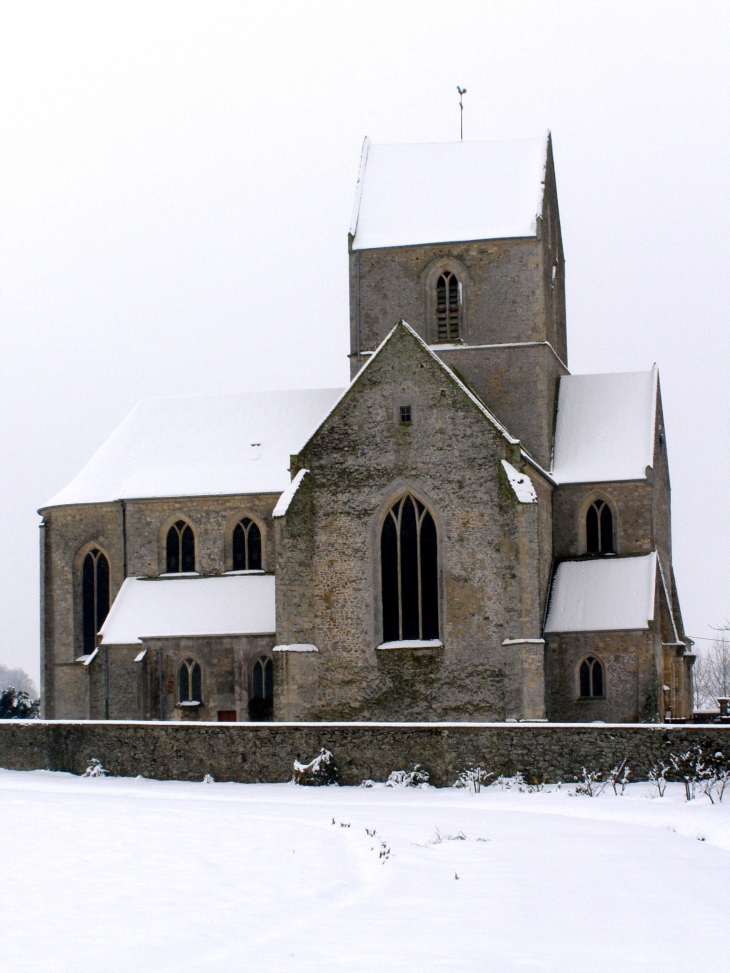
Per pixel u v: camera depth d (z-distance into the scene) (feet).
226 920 87.45
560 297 272.51
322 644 211.41
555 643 221.87
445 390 212.02
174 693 235.81
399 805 151.94
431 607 209.77
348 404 215.51
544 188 252.42
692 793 153.28
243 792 167.12
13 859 110.73
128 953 77.82
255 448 258.98
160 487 253.65
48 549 260.42
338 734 175.11
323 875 103.65
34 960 75.87
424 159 262.67
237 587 243.60
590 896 96.43
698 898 95.91
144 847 117.19
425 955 77.92
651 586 224.33
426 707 206.08
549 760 166.40
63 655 256.32
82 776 186.60
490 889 98.78
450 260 247.50
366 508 212.64
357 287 250.98
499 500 206.90
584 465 240.12
